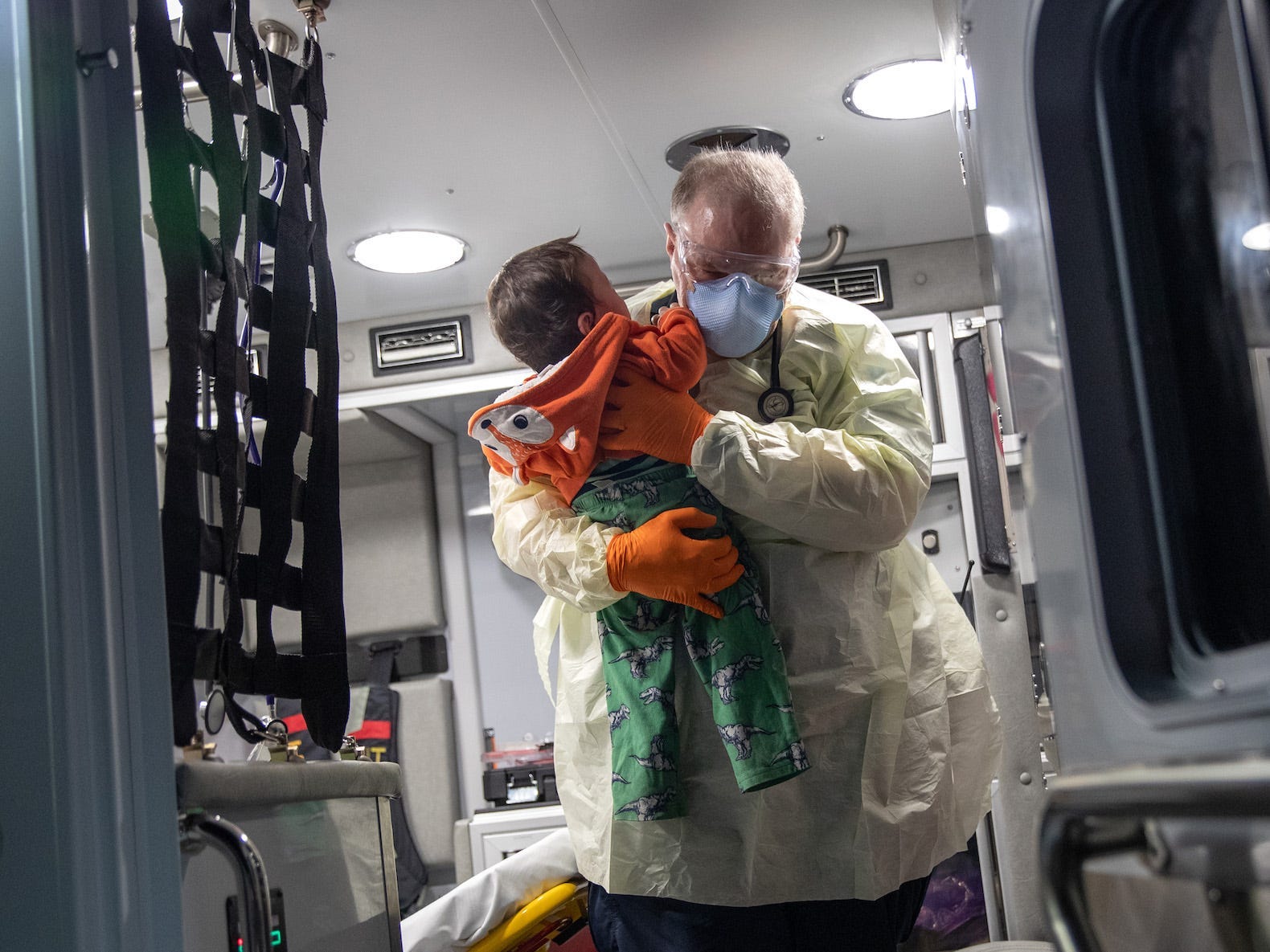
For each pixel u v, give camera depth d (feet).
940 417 11.84
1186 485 3.24
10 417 3.44
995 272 3.78
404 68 8.11
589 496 5.48
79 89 3.67
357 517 13.74
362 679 13.44
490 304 5.69
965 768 5.89
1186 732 2.79
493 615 13.62
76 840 3.27
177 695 3.93
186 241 4.30
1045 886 2.65
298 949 4.43
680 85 8.65
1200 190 3.09
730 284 5.21
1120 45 3.31
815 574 5.43
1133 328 3.29
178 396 4.14
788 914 5.59
